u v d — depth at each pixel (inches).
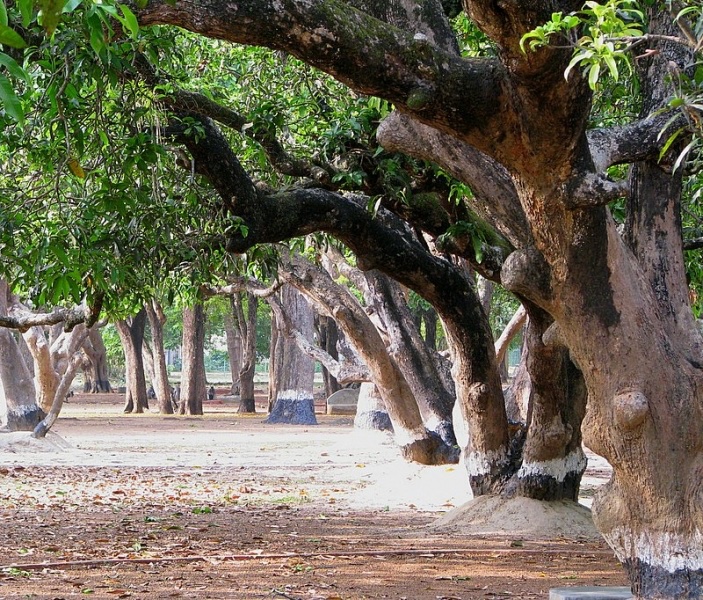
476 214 419.2
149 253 382.0
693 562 254.7
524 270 258.2
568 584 339.9
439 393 676.7
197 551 409.7
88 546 423.2
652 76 275.9
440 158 283.0
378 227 424.8
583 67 207.3
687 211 394.0
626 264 256.8
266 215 385.1
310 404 1486.2
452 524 482.6
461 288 460.1
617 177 410.3
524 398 586.9
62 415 1665.8
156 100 345.7
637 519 260.1
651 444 255.0
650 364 255.8
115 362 2881.4
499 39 200.2
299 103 443.5
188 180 396.8
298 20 208.4
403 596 316.2
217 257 423.5
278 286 689.0
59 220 356.2
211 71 500.1
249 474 792.3
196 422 1503.4
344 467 840.9
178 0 207.6
